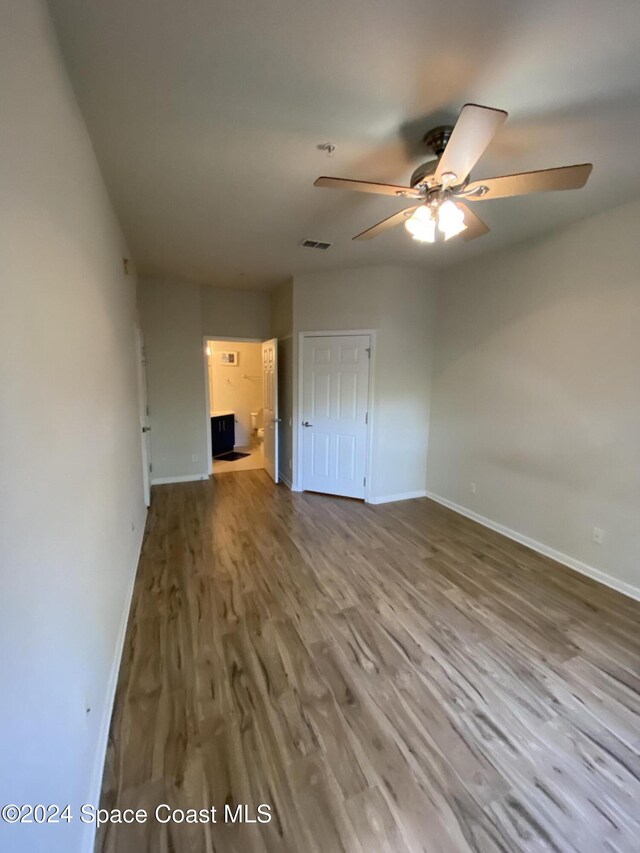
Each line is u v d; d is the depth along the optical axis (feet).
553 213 9.29
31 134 3.47
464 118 4.42
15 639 2.66
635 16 4.12
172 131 6.20
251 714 5.77
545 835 4.29
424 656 6.98
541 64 4.82
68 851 3.54
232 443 24.52
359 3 4.02
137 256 12.79
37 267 3.50
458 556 10.84
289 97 5.45
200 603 8.54
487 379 12.76
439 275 14.67
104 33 4.38
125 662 6.79
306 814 4.48
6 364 2.69
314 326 15.19
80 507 4.64
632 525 8.95
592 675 6.59
